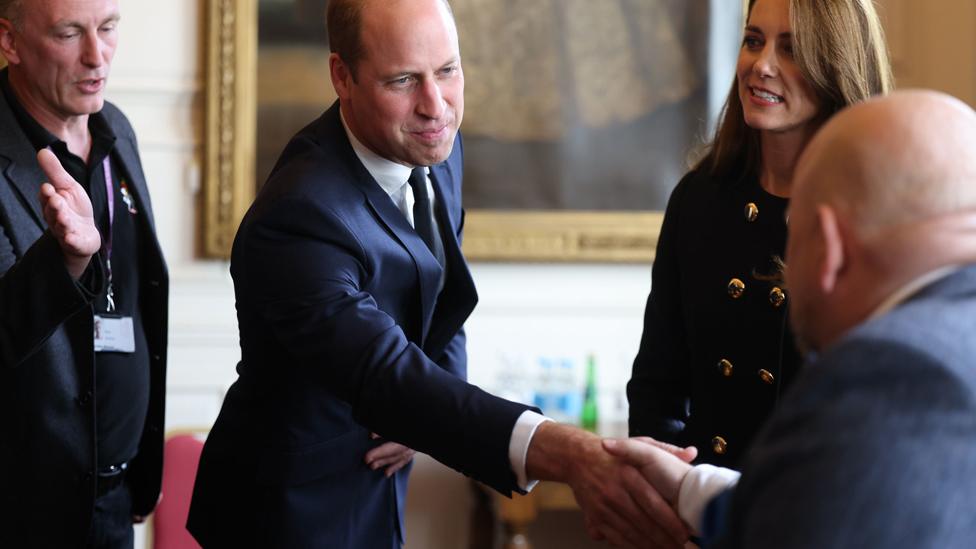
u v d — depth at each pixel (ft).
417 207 7.70
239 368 7.77
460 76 6.92
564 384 15.07
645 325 8.10
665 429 7.80
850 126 4.03
